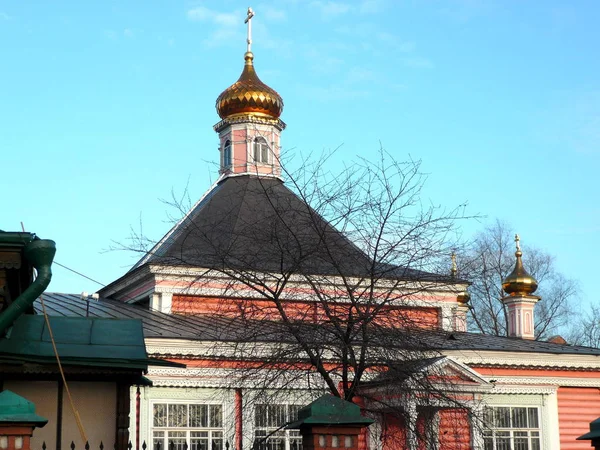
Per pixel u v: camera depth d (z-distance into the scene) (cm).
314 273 1880
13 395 1071
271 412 1959
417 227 1902
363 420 1201
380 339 1800
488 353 3116
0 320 1465
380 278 1888
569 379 3212
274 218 1953
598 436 1123
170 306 3067
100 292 3572
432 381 2045
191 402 2652
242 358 1902
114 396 1562
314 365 1797
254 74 3962
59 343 1549
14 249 1491
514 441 3102
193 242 3134
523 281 4159
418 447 1855
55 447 1516
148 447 2594
